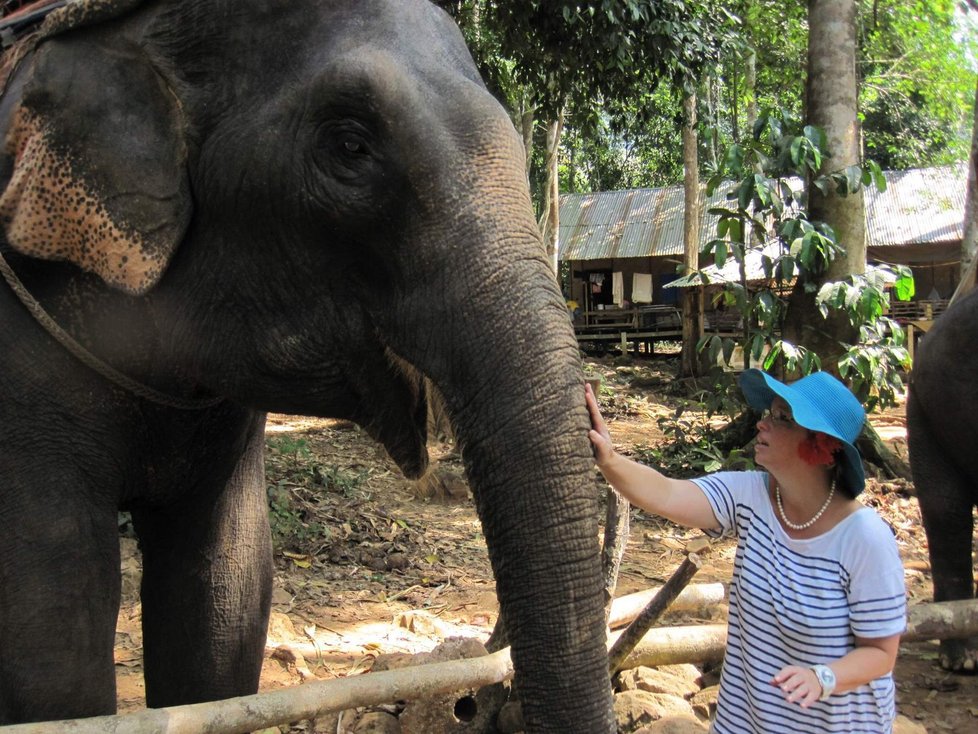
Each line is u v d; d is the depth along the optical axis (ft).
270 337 7.67
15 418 8.01
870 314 26.91
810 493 7.32
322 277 7.47
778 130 27.22
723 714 8.00
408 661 11.00
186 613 9.53
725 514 7.79
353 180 7.04
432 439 7.78
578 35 30.17
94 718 7.40
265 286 7.61
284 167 7.25
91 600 8.15
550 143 60.18
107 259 7.44
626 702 11.31
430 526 22.20
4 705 7.93
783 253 28.60
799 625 7.29
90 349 8.13
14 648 7.86
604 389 50.57
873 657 7.00
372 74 6.83
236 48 7.41
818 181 27.96
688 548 10.46
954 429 14.11
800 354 27.04
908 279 28.25
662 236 75.97
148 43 7.51
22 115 7.63
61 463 8.11
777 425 7.32
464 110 6.96
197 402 8.59
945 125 88.63
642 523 23.32
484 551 20.85
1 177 7.84
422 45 7.23
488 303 6.61
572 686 6.27
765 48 67.15
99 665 8.16
